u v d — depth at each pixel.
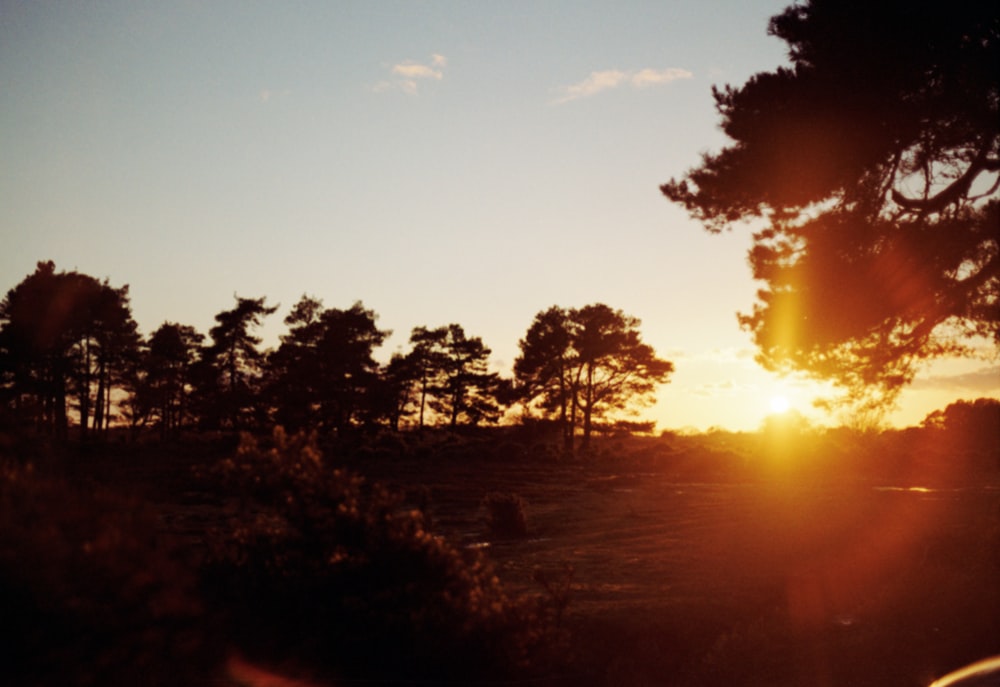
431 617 8.10
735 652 10.98
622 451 89.19
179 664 6.35
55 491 6.23
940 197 20.27
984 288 20.47
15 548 5.55
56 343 75.06
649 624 12.70
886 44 18.31
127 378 84.25
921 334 21.38
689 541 25.94
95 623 5.77
